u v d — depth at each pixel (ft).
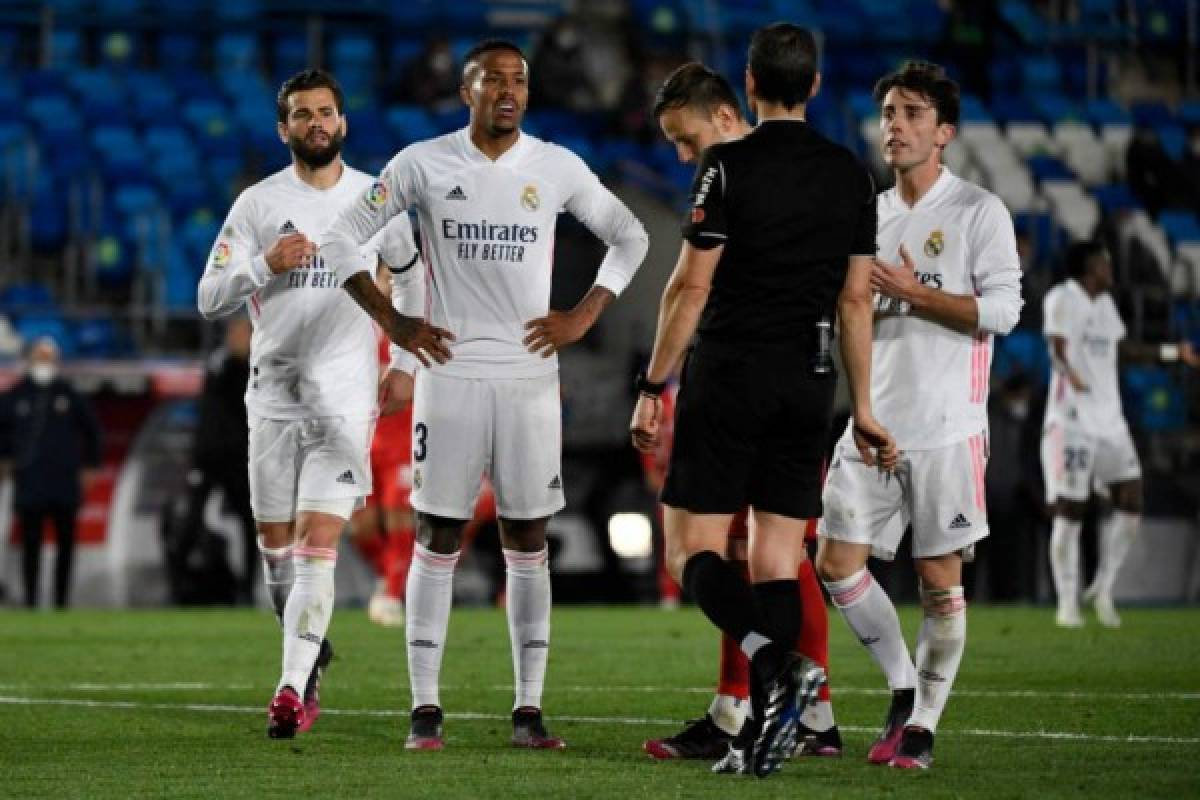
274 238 94.22
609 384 226.38
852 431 77.71
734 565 81.30
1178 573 227.20
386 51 306.14
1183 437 245.86
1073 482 170.60
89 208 263.49
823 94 298.56
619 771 73.77
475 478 84.02
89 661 134.31
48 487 203.92
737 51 302.04
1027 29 315.17
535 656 84.28
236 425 205.57
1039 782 69.87
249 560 213.87
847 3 320.91
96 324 247.29
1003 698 103.55
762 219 71.36
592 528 221.87
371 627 171.12
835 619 176.35
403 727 91.97
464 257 83.10
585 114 288.71
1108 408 170.50
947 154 289.53
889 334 78.23
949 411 77.30
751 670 69.10
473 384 83.30
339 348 93.25
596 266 234.38
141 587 218.38
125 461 221.66
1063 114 304.09
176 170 274.36
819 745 80.28
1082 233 276.00
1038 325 256.93
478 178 82.94
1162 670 122.11
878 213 80.74
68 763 77.41
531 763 76.59
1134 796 66.08
